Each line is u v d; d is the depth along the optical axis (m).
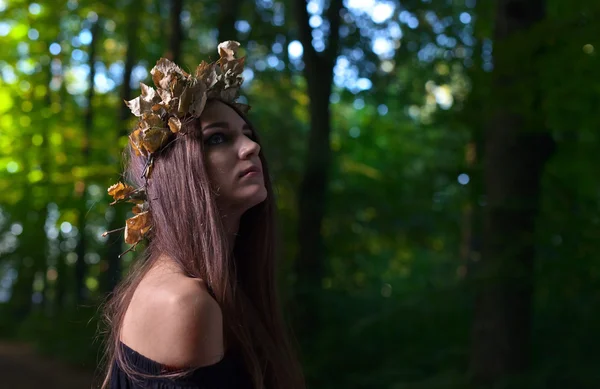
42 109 13.12
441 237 13.05
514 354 6.08
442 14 10.70
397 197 10.77
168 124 1.45
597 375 5.89
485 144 6.42
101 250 13.02
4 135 13.05
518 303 6.12
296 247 10.09
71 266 17.64
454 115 6.89
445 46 10.85
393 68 11.13
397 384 6.49
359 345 7.90
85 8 12.78
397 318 7.97
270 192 1.73
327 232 10.88
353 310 8.70
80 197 11.98
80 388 9.50
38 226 14.91
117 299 1.47
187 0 12.03
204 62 1.51
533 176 6.07
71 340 11.86
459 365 7.01
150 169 1.47
